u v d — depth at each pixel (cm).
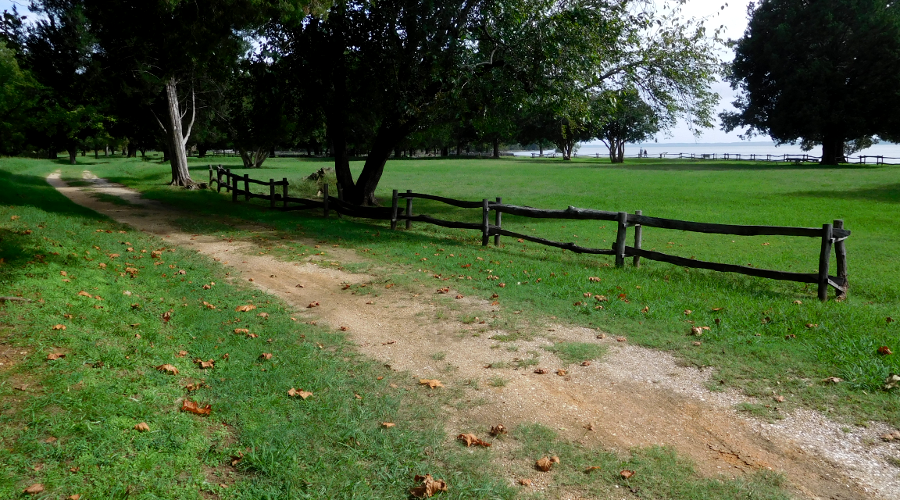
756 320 682
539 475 379
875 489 364
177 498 324
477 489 357
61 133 5553
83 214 1583
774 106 5478
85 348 507
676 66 1891
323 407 460
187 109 3359
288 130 2275
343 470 373
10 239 900
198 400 453
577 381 531
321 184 2792
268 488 344
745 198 2452
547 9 1664
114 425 382
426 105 1758
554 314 736
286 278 952
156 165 5041
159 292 796
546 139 8438
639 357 587
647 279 928
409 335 664
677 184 3269
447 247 1248
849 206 2102
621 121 6581
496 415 464
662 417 462
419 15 1689
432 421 452
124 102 2916
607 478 376
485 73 1708
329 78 1906
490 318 723
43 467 330
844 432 433
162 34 1617
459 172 4762
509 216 2005
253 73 1923
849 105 4906
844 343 593
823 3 4903
